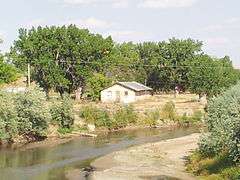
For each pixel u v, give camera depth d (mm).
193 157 58188
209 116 58656
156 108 106250
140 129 96938
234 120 44531
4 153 67250
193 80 127688
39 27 117250
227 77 133750
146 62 152000
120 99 118312
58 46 115875
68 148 73062
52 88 119000
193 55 143375
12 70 114438
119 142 80125
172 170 56281
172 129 97625
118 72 147750
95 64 119562
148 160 63156
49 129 83250
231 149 45000
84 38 118750
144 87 127375
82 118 93812
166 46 145625
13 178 52688
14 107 75250
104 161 63156
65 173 55781
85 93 123500
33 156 65688
